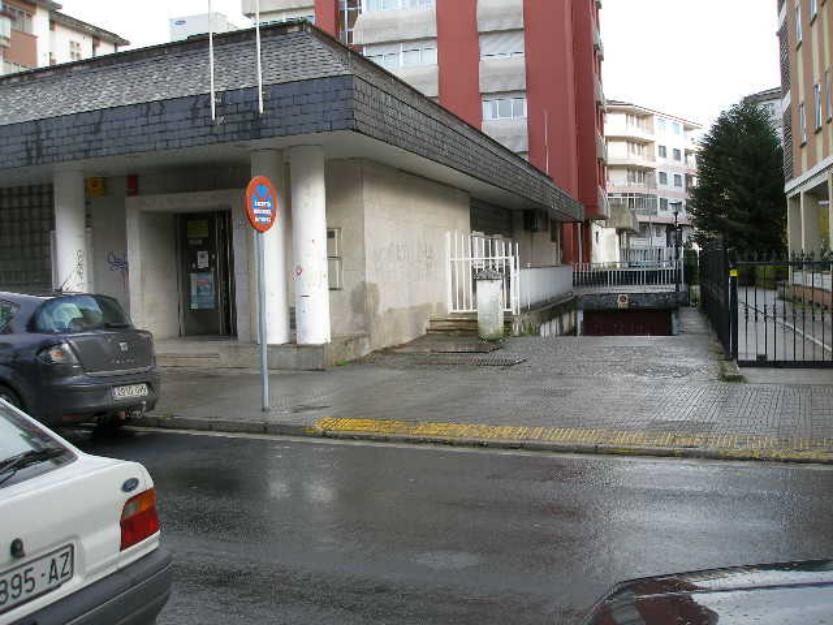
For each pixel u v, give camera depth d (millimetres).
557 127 40312
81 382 8234
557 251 35625
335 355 13531
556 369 12688
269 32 12859
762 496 6328
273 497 6582
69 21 51469
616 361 13297
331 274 14742
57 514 3105
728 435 8117
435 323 17609
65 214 15008
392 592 4547
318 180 13156
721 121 50750
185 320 16766
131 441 9000
